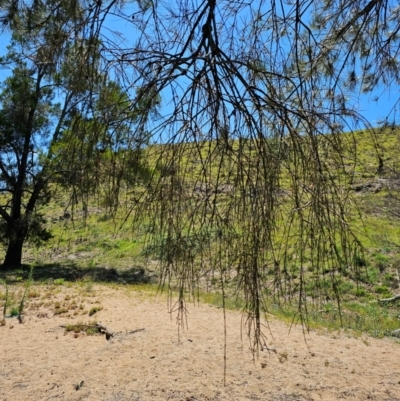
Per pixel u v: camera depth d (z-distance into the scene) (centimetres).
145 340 662
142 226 184
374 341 768
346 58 278
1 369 550
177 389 496
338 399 488
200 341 657
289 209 166
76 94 195
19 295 1014
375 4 279
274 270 168
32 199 1393
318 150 179
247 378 532
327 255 169
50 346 652
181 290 181
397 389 521
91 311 857
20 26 243
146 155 180
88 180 182
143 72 190
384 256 1304
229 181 169
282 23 249
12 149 1238
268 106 172
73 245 1734
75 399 470
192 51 220
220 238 167
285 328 768
